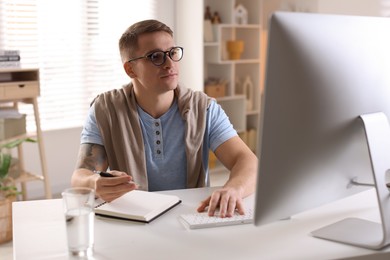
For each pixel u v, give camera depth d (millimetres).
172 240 1280
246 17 5043
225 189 1535
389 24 1239
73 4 4270
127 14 4559
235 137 1939
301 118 1080
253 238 1285
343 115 1149
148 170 1892
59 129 4273
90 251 1203
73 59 4336
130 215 1415
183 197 1635
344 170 1224
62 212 1510
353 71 1147
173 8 4797
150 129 1892
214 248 1226
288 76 1042
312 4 4918
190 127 1896
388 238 1199
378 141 1196
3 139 3459
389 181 1536
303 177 1135
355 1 4633
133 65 1833
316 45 1071
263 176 1074
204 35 4742
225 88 4984
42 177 3623
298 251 1199
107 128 1877
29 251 1219
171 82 1800
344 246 1228
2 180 3277
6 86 3381
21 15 4039
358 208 1498
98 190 1503
